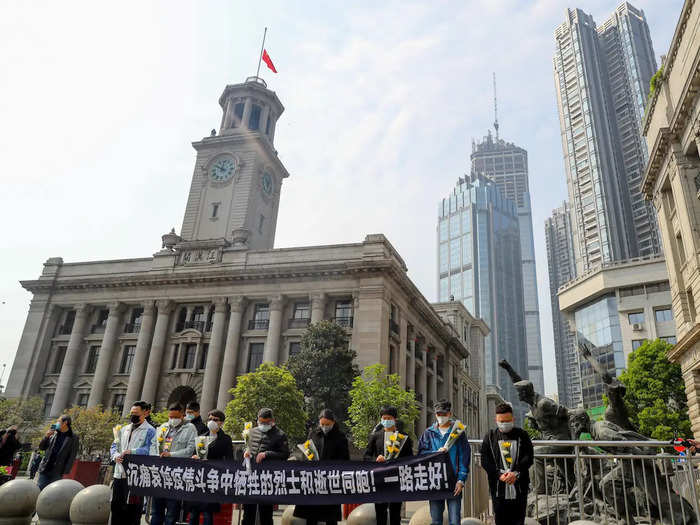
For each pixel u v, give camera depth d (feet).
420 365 181.98
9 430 47.19
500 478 24.66
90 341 176.86
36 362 176.04
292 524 32.60
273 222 220.23
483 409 272.31
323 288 155.84
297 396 115.65
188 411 35.68
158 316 169.17
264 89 230.89
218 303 164.14
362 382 118.73
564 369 520.42
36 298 184.96
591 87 418.31
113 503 31.40
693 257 93.35
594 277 223.10
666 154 103.65
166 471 30.99
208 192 207.00
